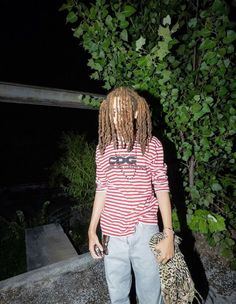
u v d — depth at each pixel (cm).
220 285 269
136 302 245
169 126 304
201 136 297
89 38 273
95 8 260
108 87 299
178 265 163
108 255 170
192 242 325
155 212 170
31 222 518
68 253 372
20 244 457
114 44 271
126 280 180
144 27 300
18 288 261
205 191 321
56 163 652
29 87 329
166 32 250
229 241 304
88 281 272
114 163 160
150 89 284
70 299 252
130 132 158
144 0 298
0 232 493
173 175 340
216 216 313
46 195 645
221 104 290
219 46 262
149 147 163
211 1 272
